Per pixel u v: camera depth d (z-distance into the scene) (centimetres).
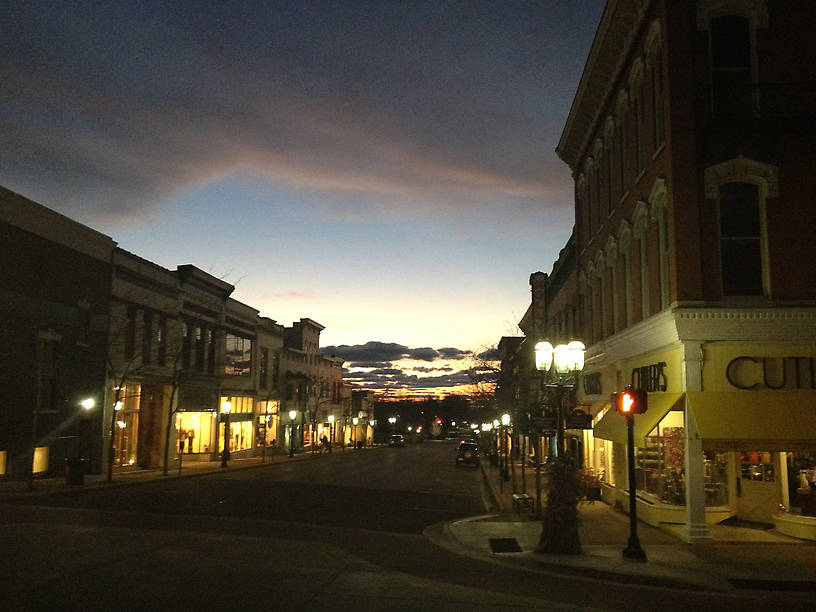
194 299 4475
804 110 1598
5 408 2766
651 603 1026
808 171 1606
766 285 1593
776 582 1172
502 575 1218
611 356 2234
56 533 1544
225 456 4128
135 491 2709
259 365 5725
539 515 2050
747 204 1630
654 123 1825
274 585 1066
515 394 4069
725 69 1656
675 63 1644
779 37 1639
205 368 4678
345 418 8556
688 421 1567
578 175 2892
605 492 2359
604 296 2386
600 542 1559
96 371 3394
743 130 1602
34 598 944
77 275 3244
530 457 4509
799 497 1667
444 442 12975
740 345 1579
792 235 1591
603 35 2109
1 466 2766
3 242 2769
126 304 3659
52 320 3058
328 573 1177
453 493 2930
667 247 1744
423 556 1407
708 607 1009
